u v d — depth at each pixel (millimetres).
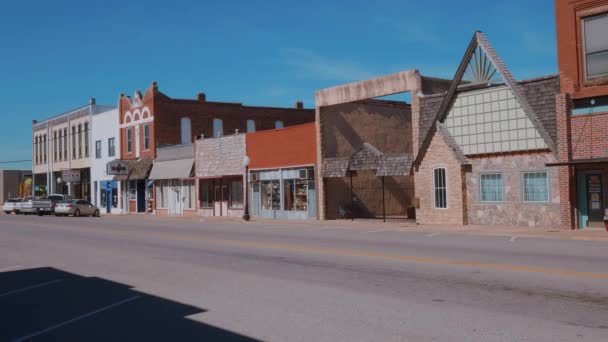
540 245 16672
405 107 37438
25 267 14344
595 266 11828
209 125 50938
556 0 22031
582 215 21531
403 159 28484
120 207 54562
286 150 35500
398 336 6797
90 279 11977
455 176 25703
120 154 54062
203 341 6891
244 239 20312
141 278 11836
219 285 10711
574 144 21484
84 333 7508
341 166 31531
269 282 10859
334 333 7027
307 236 21438
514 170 23781
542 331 6840
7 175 86812
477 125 25156
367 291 9664
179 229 26922
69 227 29250
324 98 32562
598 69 21047
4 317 8672
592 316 7535
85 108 60875
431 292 9414
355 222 29922
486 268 11812
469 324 7254
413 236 20844
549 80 22547
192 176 44219
